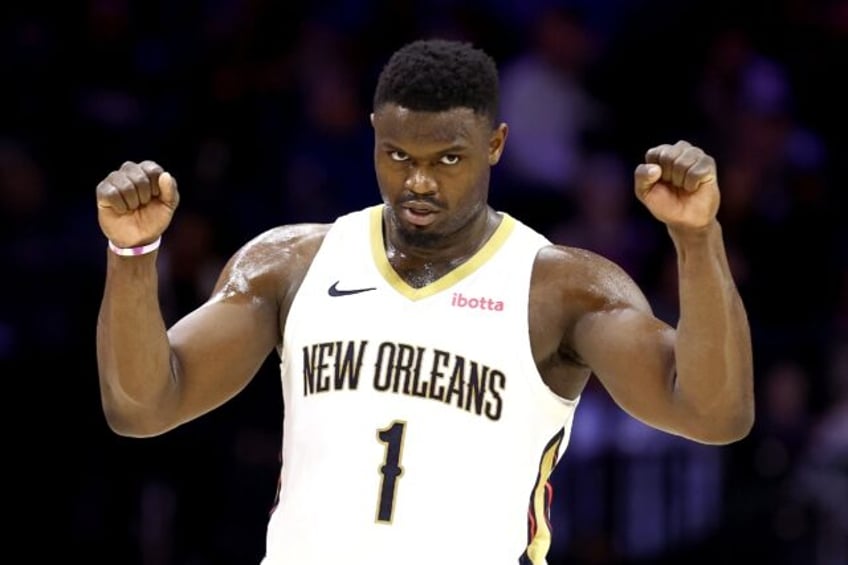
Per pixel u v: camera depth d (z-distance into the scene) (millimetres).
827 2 42031
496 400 13672
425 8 39906
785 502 30734
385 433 13625
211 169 33844
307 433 13844
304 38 37406
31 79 34750
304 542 13609
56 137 34188
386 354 13789
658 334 13664
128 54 35750
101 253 31531
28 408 29047
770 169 38188
